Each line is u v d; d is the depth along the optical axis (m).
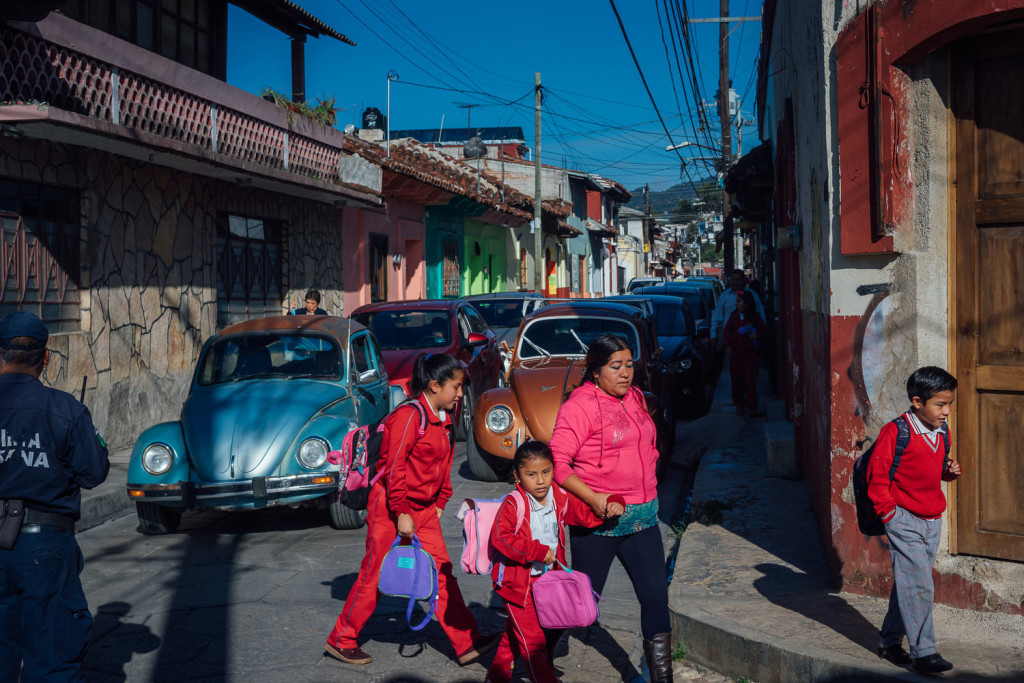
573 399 4.14
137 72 10.02
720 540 6.32
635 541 4.18
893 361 4.88
